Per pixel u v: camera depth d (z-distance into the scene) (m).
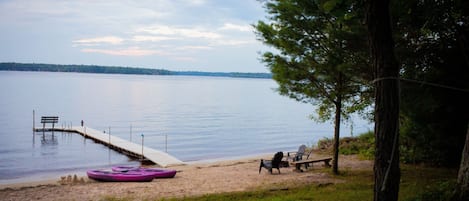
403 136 16.98
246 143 39.12
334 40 14.23
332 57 14.23
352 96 15.51
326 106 16.92
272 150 35.16
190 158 29.89
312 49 14.92
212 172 20.00
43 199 13.76
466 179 8.64
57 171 23.80
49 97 94.75
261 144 38.78
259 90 183.12
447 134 14.95
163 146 36.03
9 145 34.38
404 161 18.08
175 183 16.72
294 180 16.20
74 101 86.69
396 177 6.54
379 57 6.52
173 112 70.50
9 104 73.44
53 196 14.21
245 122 58.59
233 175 18.66
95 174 18.23
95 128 47.78
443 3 11.34
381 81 6.51
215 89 175.38
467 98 13.82
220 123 56.09
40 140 37.75
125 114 65.19
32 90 117.44
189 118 61.53
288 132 49.12
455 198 8.64
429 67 13.89
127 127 49.41
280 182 15.93
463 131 14.58
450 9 11.52
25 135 40.72
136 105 82.69
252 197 13.01
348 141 27.34
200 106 85.00
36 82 169.12
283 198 11.98
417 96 13.80
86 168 24.88
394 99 6.50
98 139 36.78
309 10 14.12
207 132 46.53
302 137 44.88
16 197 14.19
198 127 51.00
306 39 14.69
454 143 15.00
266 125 55.78
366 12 6.60
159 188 15.46
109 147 33.78
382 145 6.57
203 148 35.38
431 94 13.70
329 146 27.42
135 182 17.39
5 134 40.81
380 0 6.45
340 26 14.14
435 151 16.36
